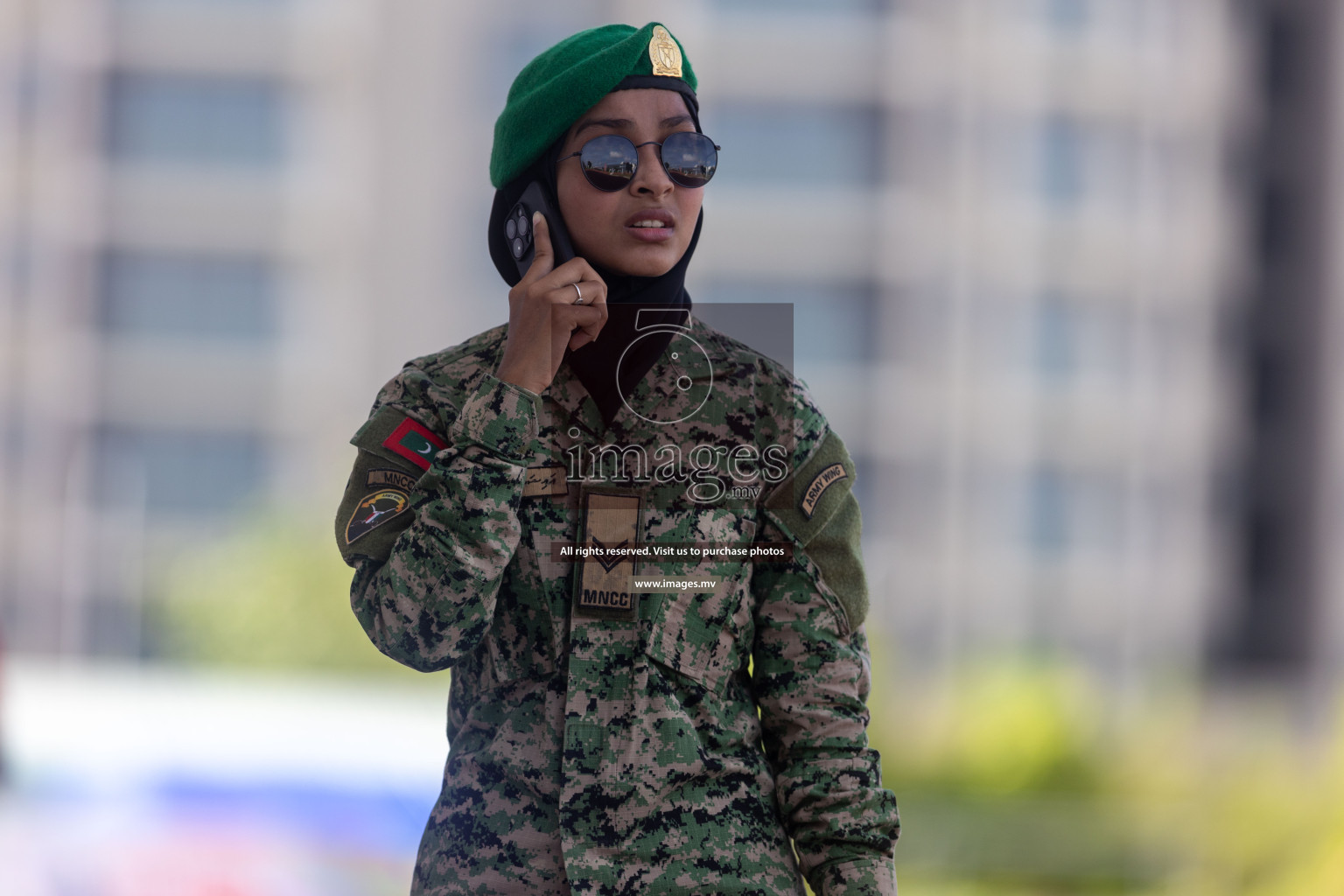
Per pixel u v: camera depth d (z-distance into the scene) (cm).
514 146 595
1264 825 2759
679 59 596
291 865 1822
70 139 10331
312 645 6531
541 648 561
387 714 2111
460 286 10894
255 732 1984
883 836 580
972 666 8950
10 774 1925
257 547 6875
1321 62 11069
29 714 2038
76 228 10338
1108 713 3791
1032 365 10456
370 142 10688
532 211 588
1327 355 11094
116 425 10369
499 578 542
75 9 10319
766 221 10225
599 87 577
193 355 10412
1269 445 11138
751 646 595
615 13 10569
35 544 10119
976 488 10344
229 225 10462
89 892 1781
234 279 10494
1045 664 5775
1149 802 3055
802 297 10256
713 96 10250
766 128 10288
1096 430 10475
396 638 545
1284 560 11100
